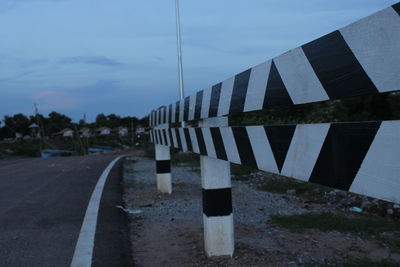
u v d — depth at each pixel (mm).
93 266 3525
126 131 74500
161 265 3756
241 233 4797
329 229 4965
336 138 1680
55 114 89375
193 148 4301
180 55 7922
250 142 2688
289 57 2041
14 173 12391
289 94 2057
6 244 4211
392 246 4273
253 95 2580
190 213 5973
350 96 1552
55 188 8375
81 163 16156
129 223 5461
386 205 5879
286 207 6414
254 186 8789
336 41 1624
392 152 1369
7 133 82625
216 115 3422
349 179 1595
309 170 1906
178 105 5215
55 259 3713
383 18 1370
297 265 3654
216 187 3793
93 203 6398
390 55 1349
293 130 2057
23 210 6016
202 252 4031
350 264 3699
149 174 11875
